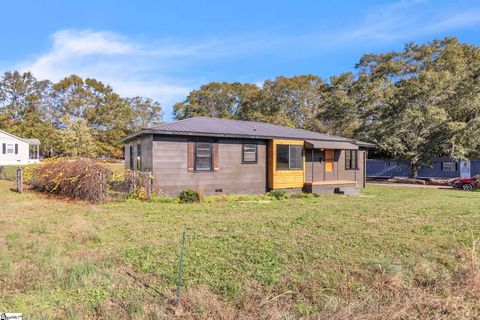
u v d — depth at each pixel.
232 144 13.52
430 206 10.44
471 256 4.73
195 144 12.56
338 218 8.16
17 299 3.42
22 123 48.75
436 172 27.16
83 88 53.56
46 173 13.00
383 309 3.32
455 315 3.33
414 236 6.30
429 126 23.77
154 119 56.00
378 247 5.55
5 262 4.46
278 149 14.37
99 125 51.47
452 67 27.58
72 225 7.06
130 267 4.47
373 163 29.30
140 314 3.16
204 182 12.78
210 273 4.28
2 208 9.41
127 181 11.84
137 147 14.69
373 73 34.00
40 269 4.25
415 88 24.20
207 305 3.37
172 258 4.84
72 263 4.50
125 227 6.96
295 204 10.99
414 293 3.71
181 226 7.10
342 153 17.56
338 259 4.88
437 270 4.55
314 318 3.16
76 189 11.41
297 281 4.05
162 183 11.86
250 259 4.83
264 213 8.94
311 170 16.14
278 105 39.03
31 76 54.41
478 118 22.83
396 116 24.73
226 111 48.31
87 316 3.13
